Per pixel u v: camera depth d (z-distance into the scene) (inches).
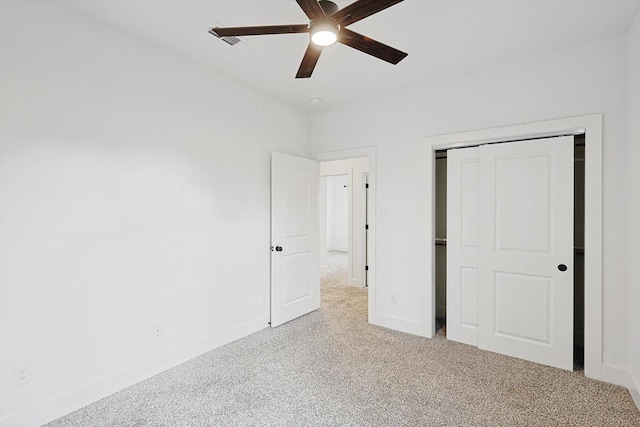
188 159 112.0
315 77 125.8
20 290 75.9
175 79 108.0
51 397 80.2
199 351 115.5
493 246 118.2
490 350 119.3
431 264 131.4
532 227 111.0
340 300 185.8
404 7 82.0
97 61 89.0
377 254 145.0
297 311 155.2
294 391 92.5
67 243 83.4
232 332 127.8
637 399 84.8
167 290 105.9
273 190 142.0
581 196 123.4
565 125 102.5
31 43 77.4
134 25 91.5
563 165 105.8
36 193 78.3
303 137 163.0
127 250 95.5
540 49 103.6
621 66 94.5
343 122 155.2
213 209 120.4
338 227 400.8
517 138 113.4
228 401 87.8
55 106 81.3
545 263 108.7
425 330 132.3
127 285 95.5
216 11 84.8
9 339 74.4
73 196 84.5
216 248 121.6
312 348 121.3
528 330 111.8
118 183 93.6
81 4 81.8
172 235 107.3
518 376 100.7
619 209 94.7
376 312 145.9
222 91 123.4
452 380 98.3
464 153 126.7
